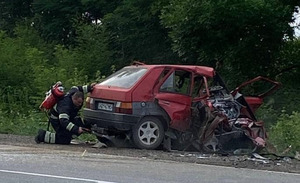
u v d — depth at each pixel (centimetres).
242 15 2130
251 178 1009
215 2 2131
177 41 2275
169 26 2259
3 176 947
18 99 2386
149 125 1341
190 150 1378
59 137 1406
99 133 1377
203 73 1384
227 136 1348
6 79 2531
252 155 1305
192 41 2238
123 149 1345
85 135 1565
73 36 3422
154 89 1348
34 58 2655
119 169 1050
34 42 3212
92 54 2955
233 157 1283
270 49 2267
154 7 2781
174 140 1377
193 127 1371
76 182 912
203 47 2248
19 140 1490
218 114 1342
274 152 1397
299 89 2302
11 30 3750
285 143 1477
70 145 1398
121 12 2997
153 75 1355
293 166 1188
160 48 2956
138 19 2927
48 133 1408
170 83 1366
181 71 1382
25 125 1805
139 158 1208
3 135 1630
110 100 1345
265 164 1195
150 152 1300
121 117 1320
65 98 1389
